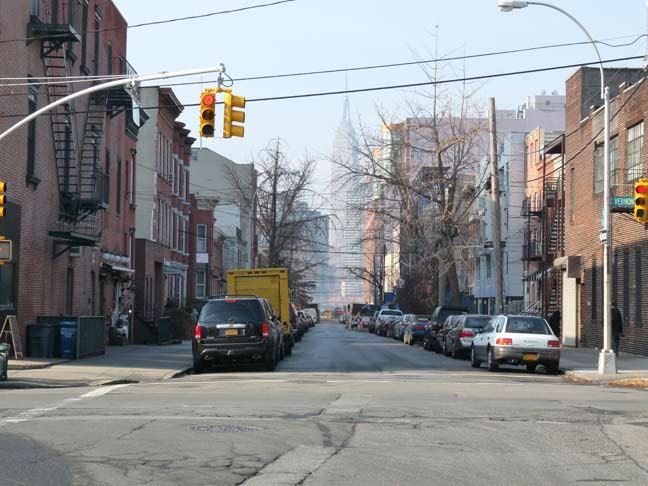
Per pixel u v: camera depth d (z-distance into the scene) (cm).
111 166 4053
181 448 1108
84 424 1305
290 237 6438
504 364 2888
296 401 1645
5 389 1995
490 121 3834
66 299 3378
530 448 1143
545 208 5172
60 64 3181
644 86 3438
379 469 994
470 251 5212
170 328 4641
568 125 4612
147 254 4888
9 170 2702
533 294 5912
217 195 9112
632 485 923
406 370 2708
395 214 5112
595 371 2630
